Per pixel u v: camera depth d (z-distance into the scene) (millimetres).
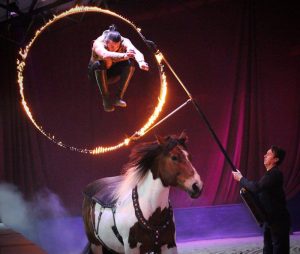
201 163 9000
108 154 9578
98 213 4082
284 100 8672
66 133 9891
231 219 8672
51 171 9906
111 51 3924
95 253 4355
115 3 9797
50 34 10125
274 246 4328
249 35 8875
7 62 10172
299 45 8562
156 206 3602
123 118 9516
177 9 9414
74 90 9930
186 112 9164
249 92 8828
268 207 4324
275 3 8758
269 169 4551
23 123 10039
